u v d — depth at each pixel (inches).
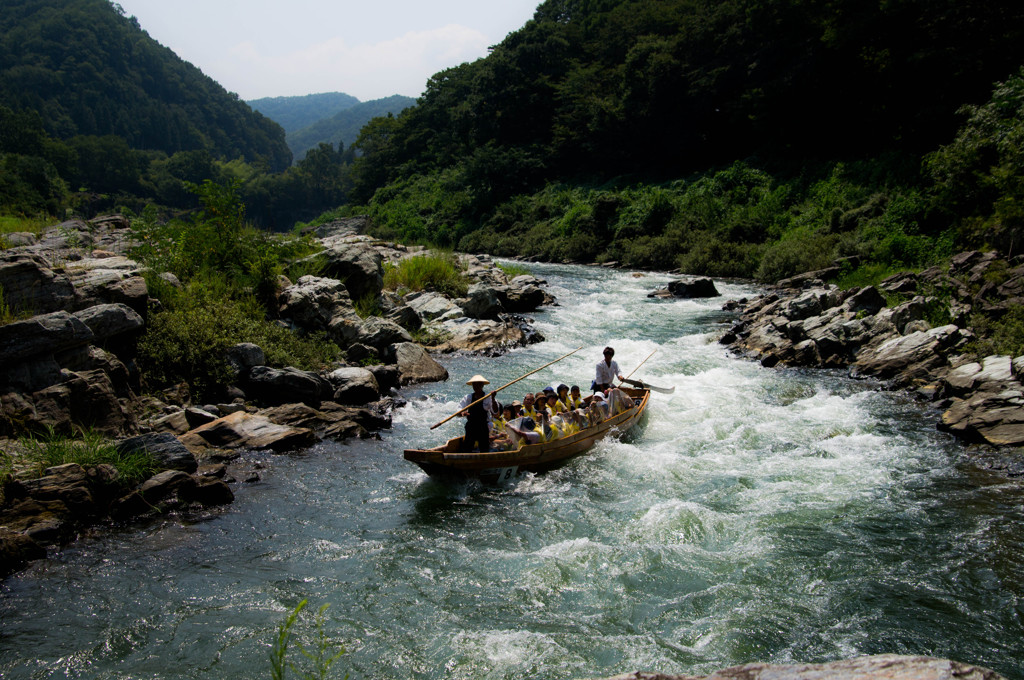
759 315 725.3
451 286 808.3
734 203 1422.2
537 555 266.4
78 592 237.1
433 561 263.4
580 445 375.9
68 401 330.3
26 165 2952.8
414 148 3058.6
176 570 253.8
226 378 437.7
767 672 105.1
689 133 1797.5
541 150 2268.7
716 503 312.7
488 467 332.2
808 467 352.8
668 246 1338.6
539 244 1726.1
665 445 394.0
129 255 547.2
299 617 224.7
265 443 371.9
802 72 1390.3
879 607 225.8
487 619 224.5
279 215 6943.9
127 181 5551.2
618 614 226.1
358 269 653.3
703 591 238.1
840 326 585.9
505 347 634.8
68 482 280.7
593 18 2460.6
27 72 7116.1
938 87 1145.4
